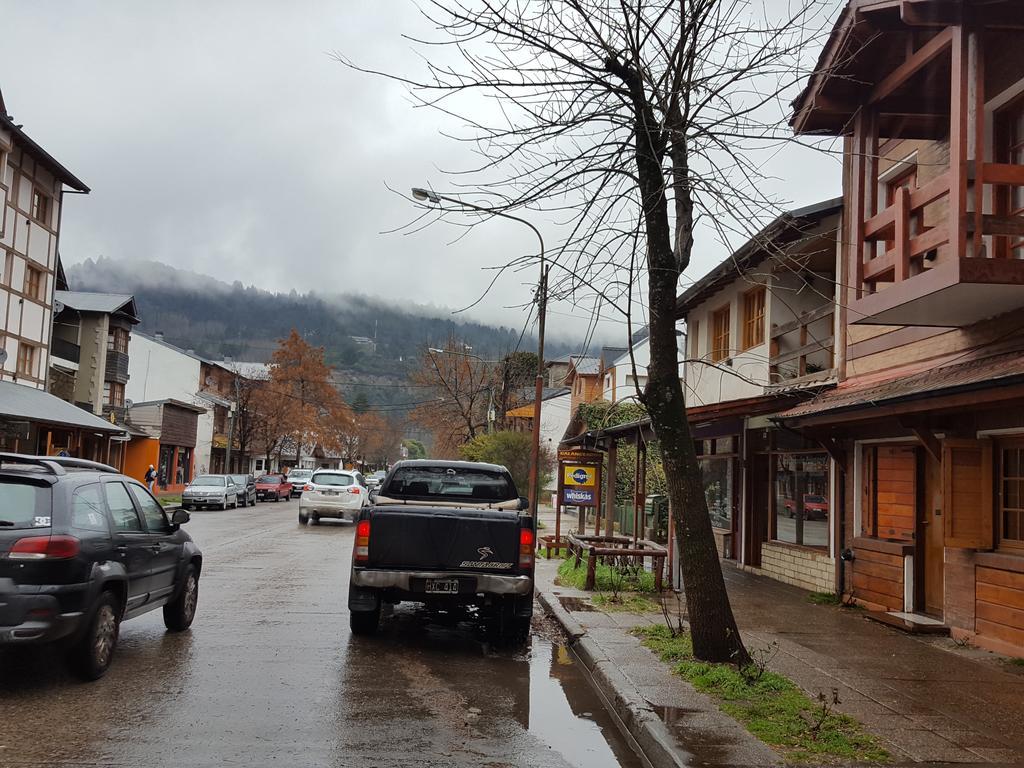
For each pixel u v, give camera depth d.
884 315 9.24
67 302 40.69
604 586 12.94
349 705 6.34
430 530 8.71
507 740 5.73
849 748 5.32
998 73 9.27
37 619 6.07
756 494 16.28
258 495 46.72
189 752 5.11
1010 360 8.02
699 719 5.90
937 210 10.55
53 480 6.54
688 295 18.94
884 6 8.83
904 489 10.76
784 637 9.10
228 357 86.94
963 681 7.20
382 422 88.50
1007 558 8.29
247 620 9.77
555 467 45.84
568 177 7.44
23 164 28.62
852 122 10.50
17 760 4.85
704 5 7.33
